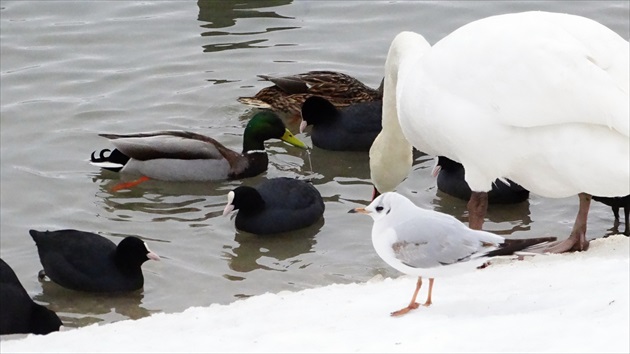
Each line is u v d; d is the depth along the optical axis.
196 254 16.69
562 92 12.44
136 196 18.59
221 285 15.75
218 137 20.38
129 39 23.16
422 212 10.33
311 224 17.48
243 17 24.06
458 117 13.16
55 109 20.67
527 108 12.62
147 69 22.03
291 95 21.39
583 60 12.53
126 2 24.67
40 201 18.09
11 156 19.30
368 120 20.53
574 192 13.24
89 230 17.36
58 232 16.27
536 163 13.02
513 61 12.83
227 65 22.28
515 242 9.95
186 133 19.42
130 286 15.73
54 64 22.17
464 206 18.02
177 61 22.36
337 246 16.86
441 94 13.38
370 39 23.14
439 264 10.11
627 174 12.28
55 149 19.58
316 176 19.53
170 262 16.44
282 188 17.56
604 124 12.25
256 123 19.56
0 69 21.95
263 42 23.11
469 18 23.48
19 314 14.06
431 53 13.79
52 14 24.11
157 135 19.30
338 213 17.94
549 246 14.51
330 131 20.53
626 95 12.30
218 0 24.80
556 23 13.27
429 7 24.03
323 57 22.67
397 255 10.27
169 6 24.56
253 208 17.19
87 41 23.02
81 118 20.47
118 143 18.91
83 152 19.53
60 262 15.88
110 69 22.03
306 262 16.38
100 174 19.09
